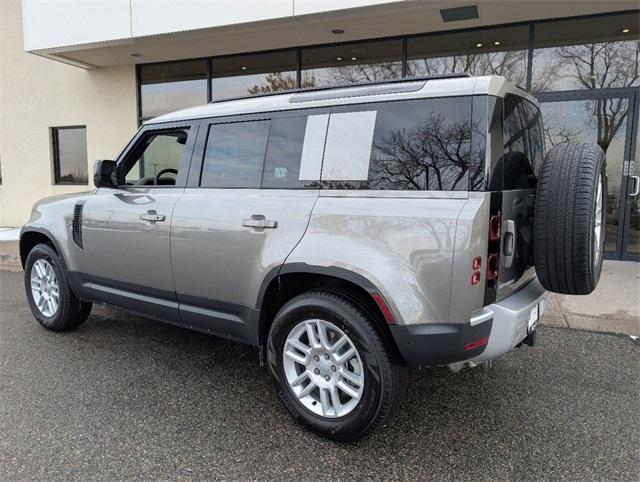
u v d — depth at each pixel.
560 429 2.88
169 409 3.12
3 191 11.87
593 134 7.24
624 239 7.18
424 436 2.81
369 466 2.54
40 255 4.53
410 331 2.44
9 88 11.41
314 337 2.80
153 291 3.65
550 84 7.38
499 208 2.48
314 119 2.92
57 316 4.46
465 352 2.42
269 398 3.28
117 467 2.53
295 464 2.56
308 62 8.78
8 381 3.52
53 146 11.38
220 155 3.35
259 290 2.98
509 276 2.68
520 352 4.03
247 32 7.88
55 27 8.80
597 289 5.68
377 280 2.50
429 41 7.91
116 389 3.40
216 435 2.83
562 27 7.21
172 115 3.68
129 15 8.17
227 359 3.94
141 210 3.62
